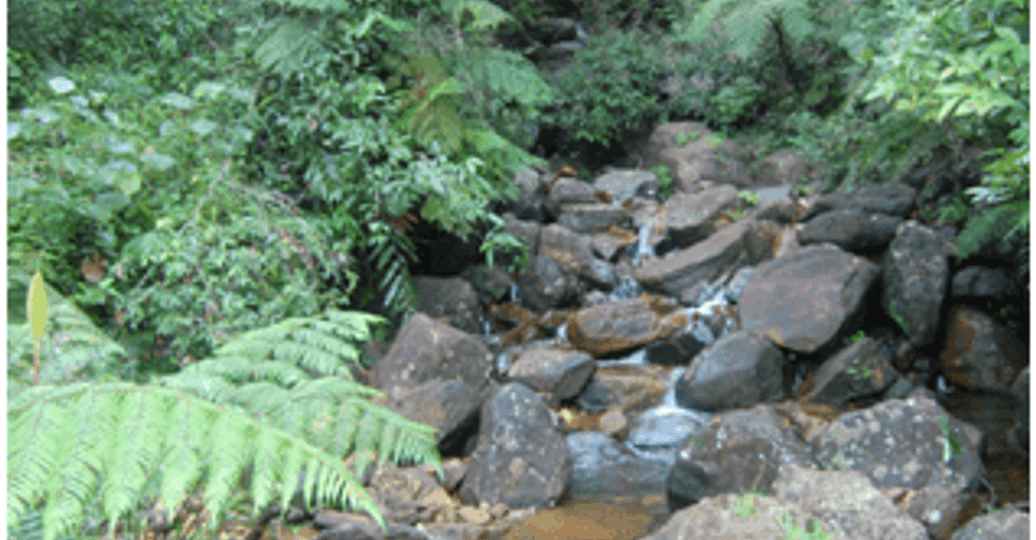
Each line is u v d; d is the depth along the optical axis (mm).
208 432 1083
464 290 4828
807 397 3926
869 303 4414
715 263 4977
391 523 2570
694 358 4125
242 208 3133
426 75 3775
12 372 1441
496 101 4406
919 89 2320
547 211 5949
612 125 7488
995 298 4172
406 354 3629
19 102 3166
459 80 4137
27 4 3145
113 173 2602
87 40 3463
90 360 1606
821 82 6738
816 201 5094
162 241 2797
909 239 4359
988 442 3279
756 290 4445
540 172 6633
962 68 2061
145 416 1055
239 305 2822
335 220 3551
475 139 4004
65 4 3334
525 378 4043
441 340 3648
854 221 4742
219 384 1455
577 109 7473
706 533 2291
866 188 4914
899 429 2787
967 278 4234
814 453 2861
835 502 2404
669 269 5039
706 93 7500
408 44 3881
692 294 4930
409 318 4086
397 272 4605
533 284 5152
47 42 3363
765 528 2273
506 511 2818
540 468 2936
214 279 2842
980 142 3590
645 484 3125
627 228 5871
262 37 3619
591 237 5652
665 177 6801
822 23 6793
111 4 3572
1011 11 2412
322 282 3465
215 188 3031
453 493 3000
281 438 1109
